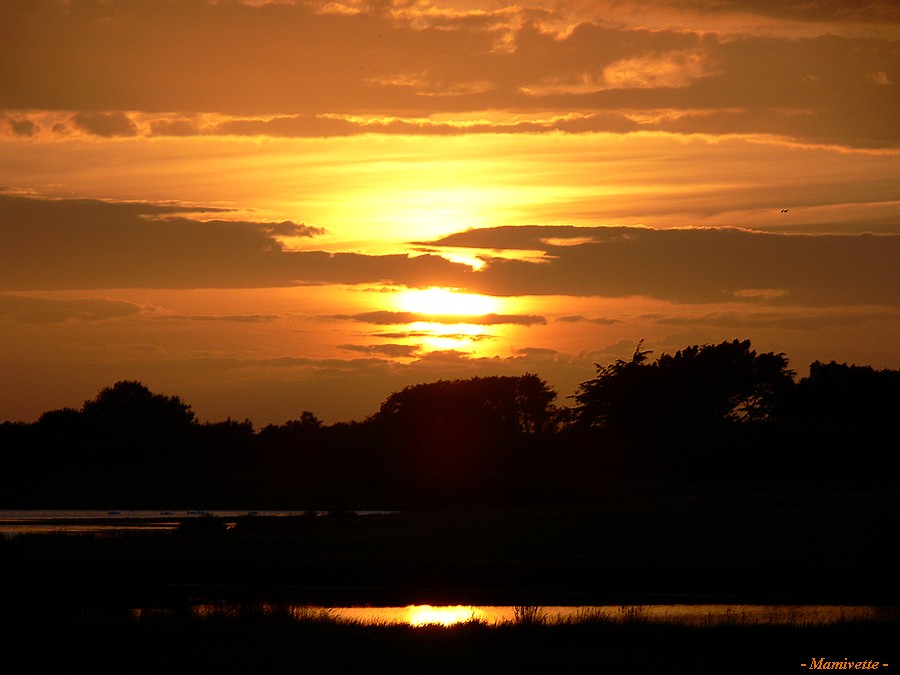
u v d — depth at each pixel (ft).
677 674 245.45
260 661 253.24
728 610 368.27
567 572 449.89
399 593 407.44
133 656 257.55
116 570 461.37
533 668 248.93
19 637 278.05
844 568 448.24
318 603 385.91
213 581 438.40
